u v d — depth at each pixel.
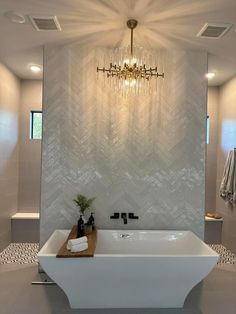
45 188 3.10
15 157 4.36
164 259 2.30
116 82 2.92
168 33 2.72
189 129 3.16
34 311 2.37
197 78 3.16
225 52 3.15
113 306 2.42
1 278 2.99
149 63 2.95
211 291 2.78
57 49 3.10
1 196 3.77
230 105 4.12
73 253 2.28
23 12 2.37
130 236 3.00
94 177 3.13
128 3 2.22
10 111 4.07
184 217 3.16
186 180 3.16
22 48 3.18
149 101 3.15
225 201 4.16
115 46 3.09
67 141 3.11
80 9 2.32
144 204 3.15
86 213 3.12
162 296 2.42
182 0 2.16
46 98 3.09
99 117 3.13
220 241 4.27
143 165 3.15
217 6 2.23
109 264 2.28
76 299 2.39
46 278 2.99
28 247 4.01
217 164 4.55
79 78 3.12
